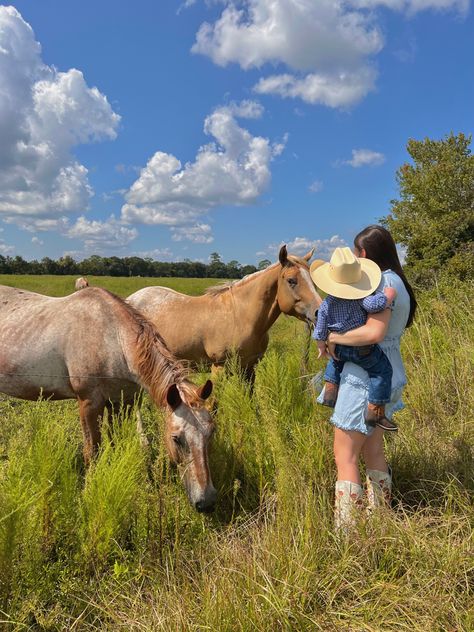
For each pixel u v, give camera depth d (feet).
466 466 10.14
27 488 7.87
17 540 7.54
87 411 12.30
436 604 6.54
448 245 39.63
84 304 12.46
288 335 28.78
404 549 7.51
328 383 9.29
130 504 8.68
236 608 6.54
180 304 16.80
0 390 13.48
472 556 7.29
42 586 7.80
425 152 45.57
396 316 8.63
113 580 8.17
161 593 7.42
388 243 9.16
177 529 8.52
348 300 8.34
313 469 10.10
